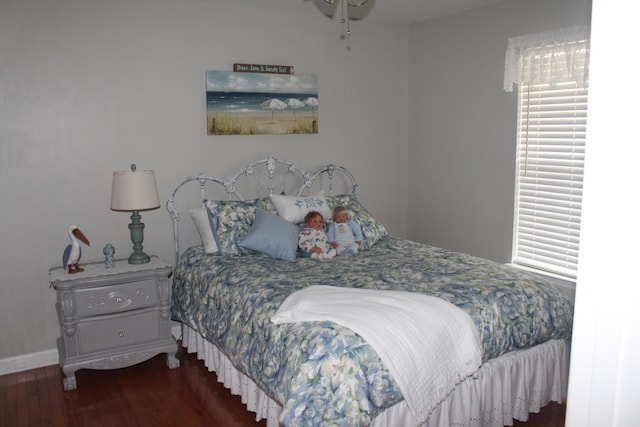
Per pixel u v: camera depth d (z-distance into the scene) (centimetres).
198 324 307
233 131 384
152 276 320
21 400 292
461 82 411
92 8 330
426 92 445
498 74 380
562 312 258
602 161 51
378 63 445
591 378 56
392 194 470
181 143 369
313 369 194
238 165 393
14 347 329
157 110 358
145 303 320
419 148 459
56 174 330
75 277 300
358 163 447
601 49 50
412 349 204
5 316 325
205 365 329
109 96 341
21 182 320
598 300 54
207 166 381
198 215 356
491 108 389
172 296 357
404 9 397
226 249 335
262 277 283
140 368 332
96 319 308
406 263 309
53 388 306
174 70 361
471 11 396
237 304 266
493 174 393
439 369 209
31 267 329
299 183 421
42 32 317
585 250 55
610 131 50
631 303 51
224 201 355
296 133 411
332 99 427
